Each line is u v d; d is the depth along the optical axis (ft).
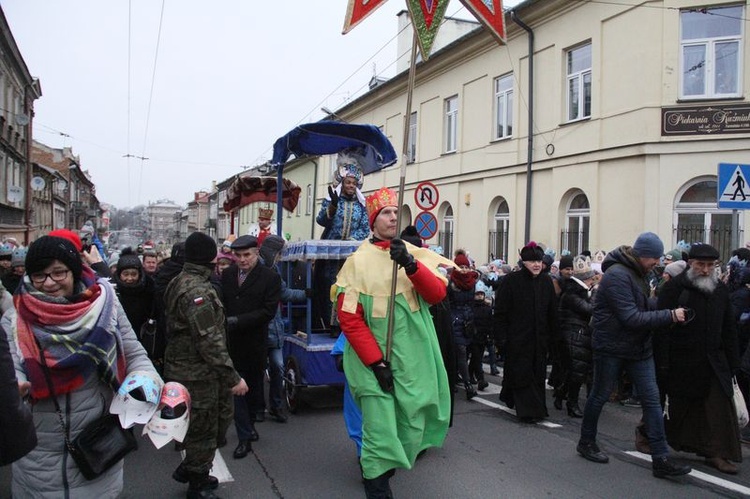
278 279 17.42
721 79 37.52
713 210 37.11
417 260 11.80
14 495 8.83
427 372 11.71
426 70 63.77
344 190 23.39
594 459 16.28
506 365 20.51
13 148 93.40
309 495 13.89
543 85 47.88
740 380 19.43
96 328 8.77
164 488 14.37
